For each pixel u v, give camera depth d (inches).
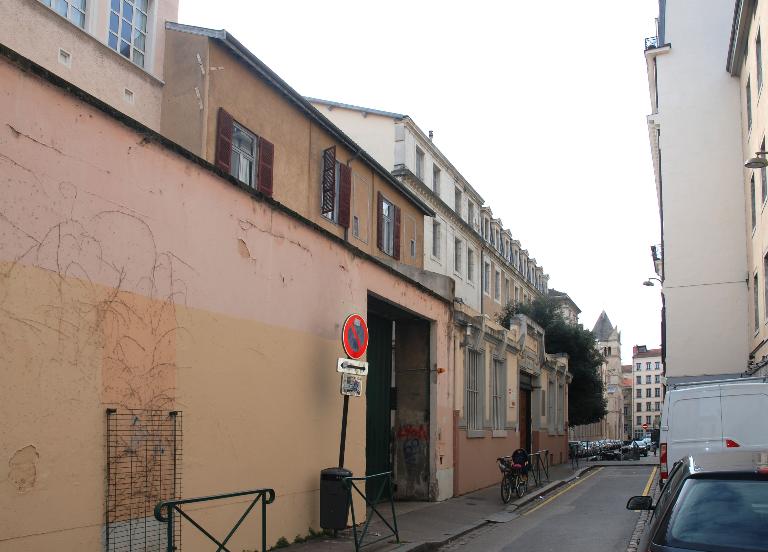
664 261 1142.3
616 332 4505.4
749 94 1035.9
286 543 402.3
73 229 269.0
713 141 1147.3
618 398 4407.0
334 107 1369.3
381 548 411.8
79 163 273.4
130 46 582.6
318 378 453.4
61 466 257.0
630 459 1994.3
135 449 292.8
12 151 245.0
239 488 361.7
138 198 303.7
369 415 622.2
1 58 242.5
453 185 1562.5
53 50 507.8
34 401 247.9
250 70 630.5
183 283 329.4
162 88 591.5
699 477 207.5
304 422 432.8
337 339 481.7
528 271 2313.0
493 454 869.8
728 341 1095.6
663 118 1175.6
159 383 309.7
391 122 1330.0
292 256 429.4
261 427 385.7
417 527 511.2
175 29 598.5
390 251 930.7
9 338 239.9
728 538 186.7
